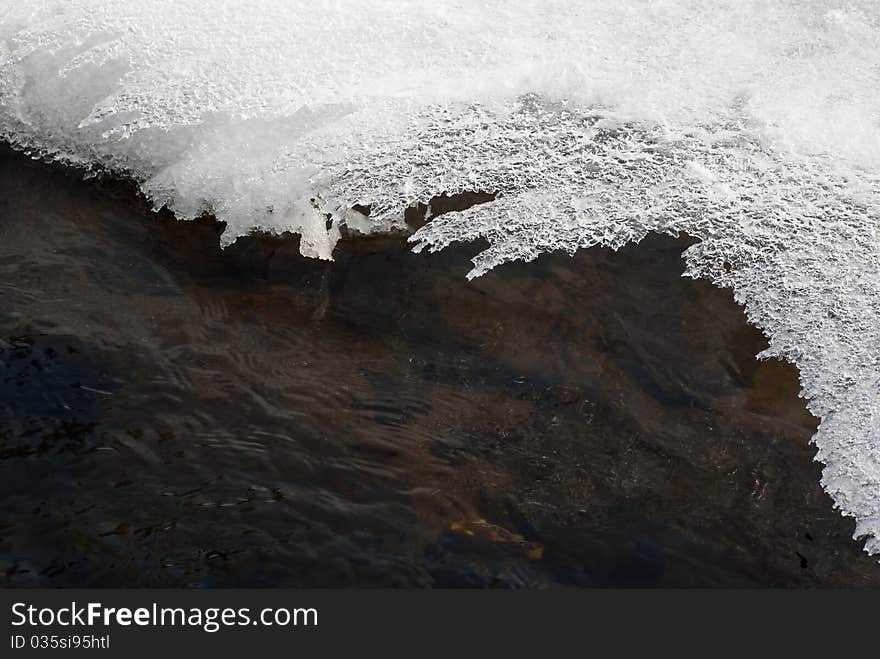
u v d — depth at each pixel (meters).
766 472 2.83
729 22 4.35
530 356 3.18
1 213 3.77
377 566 2.56
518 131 3.82
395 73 3.96
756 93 3.97
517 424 2.96
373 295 3.42
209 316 3.34
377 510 2.70
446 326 3.29
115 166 3.92
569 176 3.68
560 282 3.42
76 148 3.99
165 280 3.48
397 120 3.79
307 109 3.77
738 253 3.45
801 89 3.99
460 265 3.49
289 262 3.56
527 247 3.51
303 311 3.37
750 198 3.59
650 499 2.75
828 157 3.72
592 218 3.57
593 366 3.15
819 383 3.07
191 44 4.03
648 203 3.60
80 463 2.80
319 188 3.64
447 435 2.92
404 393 3.06
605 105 3.92
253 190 3.66
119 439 2.88
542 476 2.81
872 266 3.34
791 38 4.27
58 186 3.91
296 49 4.02
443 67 4.01
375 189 3.61
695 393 3.07
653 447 2.90
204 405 3.00
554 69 3.99
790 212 3.54
